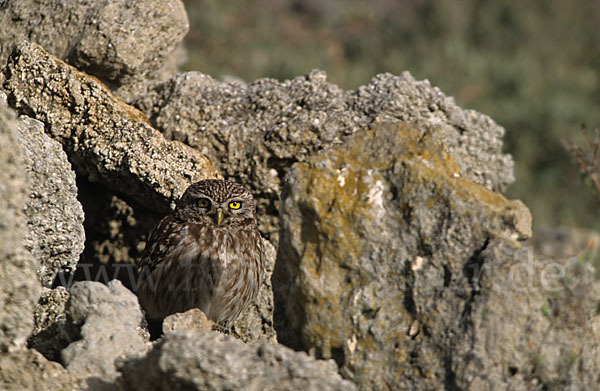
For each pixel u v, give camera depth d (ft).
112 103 31.04
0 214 20.57
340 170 25.64
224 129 33.17
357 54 97.30
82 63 34.01
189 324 23.68
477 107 79.97
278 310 26.43
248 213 29.81
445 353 22.97
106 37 33.81
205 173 31.22
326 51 95.50
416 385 23.24
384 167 25.40
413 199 24.72
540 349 22.15
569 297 22.45
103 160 30.53
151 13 34.76
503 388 21.94
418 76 87.56
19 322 21.07
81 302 22.77
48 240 27.17
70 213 27.63
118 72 34.53
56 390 20.83
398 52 94.63
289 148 32.22
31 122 27.32
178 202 29.91
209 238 29.04
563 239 47.83
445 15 99.71
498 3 101.65
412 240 24.50
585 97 84.02
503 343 22.17
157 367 19.69
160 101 35.22
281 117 32.96
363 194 25.09
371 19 105.91
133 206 34.32
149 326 30.66
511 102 81.25
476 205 24.08
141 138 30.66
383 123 26.43
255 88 34.73
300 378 19.76
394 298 24.31
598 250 38.55
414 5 106.52
